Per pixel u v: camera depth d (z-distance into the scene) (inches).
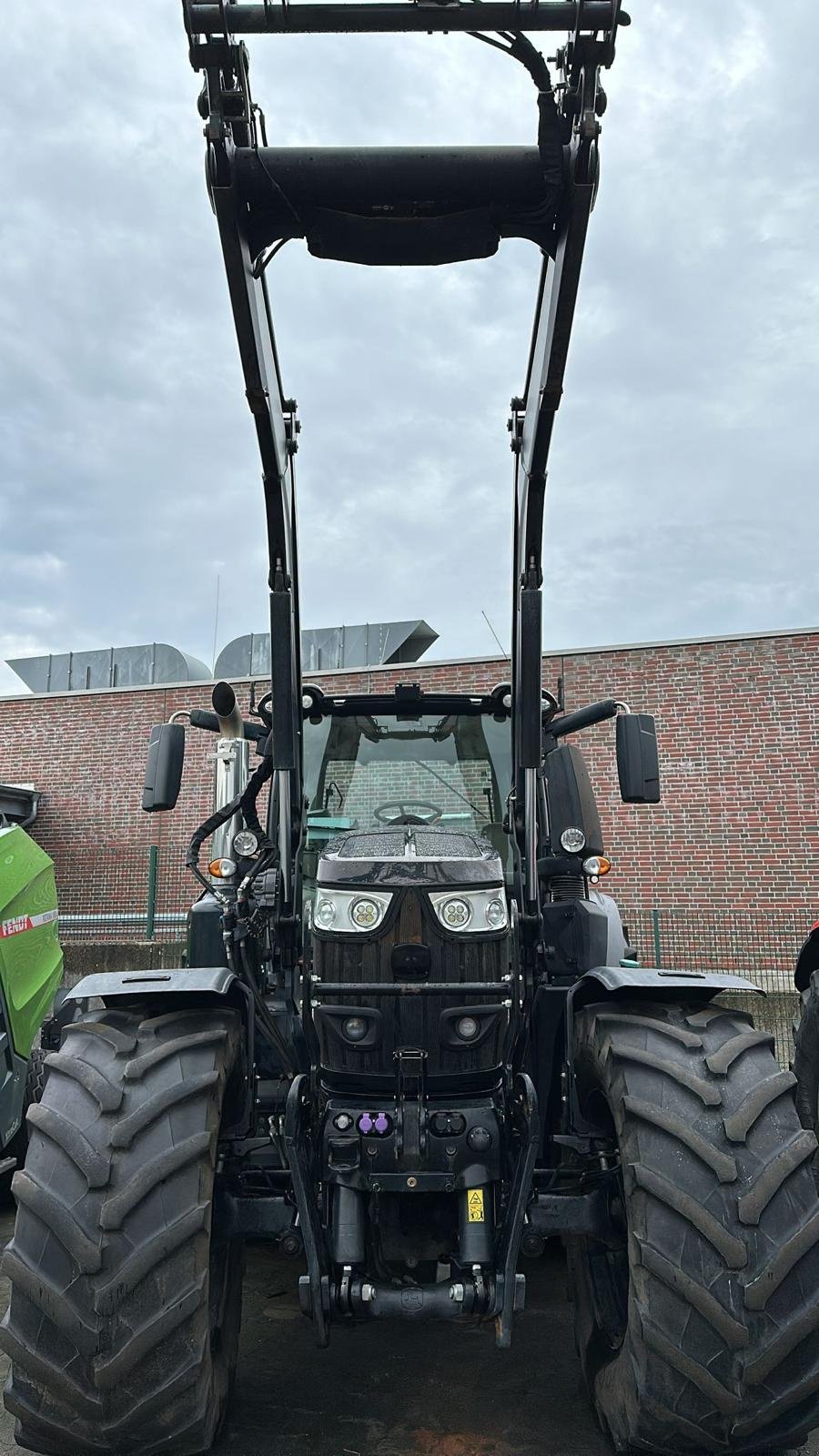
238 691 609.0
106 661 725.9
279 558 125.5
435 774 159.6
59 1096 96.5
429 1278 108.7
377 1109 108.3
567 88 102.3
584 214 104.0
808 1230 89.2
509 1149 110.8
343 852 124.0
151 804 136.8
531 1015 126.1
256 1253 181.5
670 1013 105.8
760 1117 94.9
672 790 544.7
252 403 113.7
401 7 96.2
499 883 116.9
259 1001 121.8
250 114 105.6
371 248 112.2
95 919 609.6
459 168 105.9
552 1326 142.9
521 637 136.0
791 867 523.5
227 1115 108.7
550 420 119.1
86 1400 85.9
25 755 656.4
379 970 112.5
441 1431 110.7
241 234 106.7
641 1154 94.1
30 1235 90.0
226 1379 105.7
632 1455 100.4
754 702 540.7
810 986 161.8
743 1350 86.0
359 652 653.3
